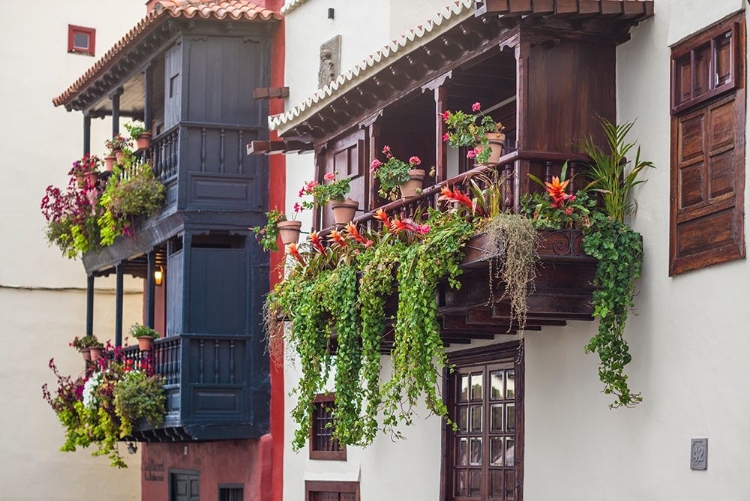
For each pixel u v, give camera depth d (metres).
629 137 11.43
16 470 23.56
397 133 14.97
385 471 15.74
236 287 18.33
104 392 19.28
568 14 11.16
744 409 9.92
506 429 13.39
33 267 24.03
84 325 24.39
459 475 14.34
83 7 24.91
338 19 17.47
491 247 10.88
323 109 15.20
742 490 9.88
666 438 10.77
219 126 18.42
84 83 21.36
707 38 10.59
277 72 18.80
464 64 12.46
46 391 22.53
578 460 11.95
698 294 10.49
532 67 11.43
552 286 11.08
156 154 19.09
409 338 11.60
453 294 12.07
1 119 24.05
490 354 13.70
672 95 10.91
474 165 14.22
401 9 16.31
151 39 19.00
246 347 18.31
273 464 18.22
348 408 13.12
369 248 13.11
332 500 16.98
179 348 18.09
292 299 14.09
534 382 12.74
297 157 18.03
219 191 18.34
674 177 10.83
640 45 11.38
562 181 11.16
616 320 11.14
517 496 12.83
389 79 13.80
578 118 11.50
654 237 11.02
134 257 20.56
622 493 11.30
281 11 18.72
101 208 20.52
